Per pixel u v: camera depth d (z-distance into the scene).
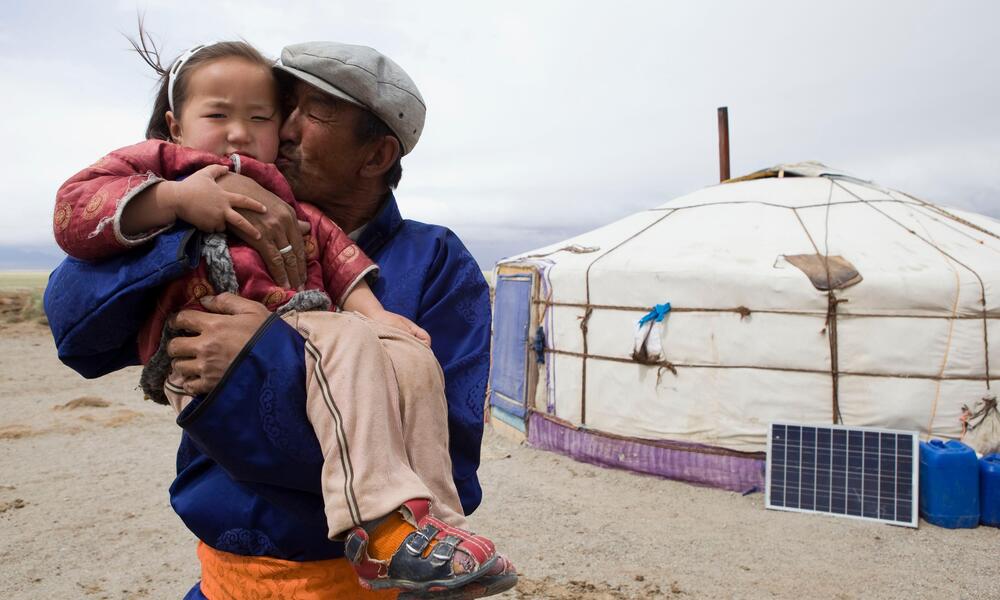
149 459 8.36
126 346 1.55
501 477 7.79
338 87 1.59
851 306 6.84
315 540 1.49
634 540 5.98
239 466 1.33
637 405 7.82
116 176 1.41
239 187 1.43
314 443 1.33
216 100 1.56
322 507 1.40
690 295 7.39
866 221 7.89
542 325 8.90
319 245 1.62
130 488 7.22
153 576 5.12
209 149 1.57
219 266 1.37
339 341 1.33
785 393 7.04
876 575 5.27
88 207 1.33
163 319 1.43
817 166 9.51
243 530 1.52
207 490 1.58
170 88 1.63
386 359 1.37
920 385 6.72
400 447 1.31
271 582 1.51
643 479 7.68
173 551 5.59
